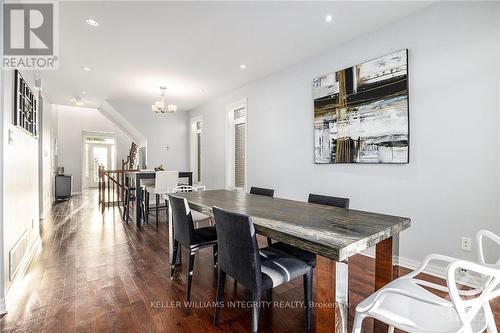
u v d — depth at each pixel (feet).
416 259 8.23
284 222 5.14
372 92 9.16
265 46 10.36
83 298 6.67
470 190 7.11
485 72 6.82
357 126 9.62
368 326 5.52
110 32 9.10
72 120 29.14
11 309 6.15
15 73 7.13
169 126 22.70
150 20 8.37
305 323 5.70
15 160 7.26
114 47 10.29
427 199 7.93
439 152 7.66
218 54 11.10
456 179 7.36
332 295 3.94
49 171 19.22
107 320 5.75
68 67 12.39
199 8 7.75
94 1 7.34
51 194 20.84
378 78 8.98
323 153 10.89
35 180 10.34
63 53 10.80
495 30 6.66
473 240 7.06
